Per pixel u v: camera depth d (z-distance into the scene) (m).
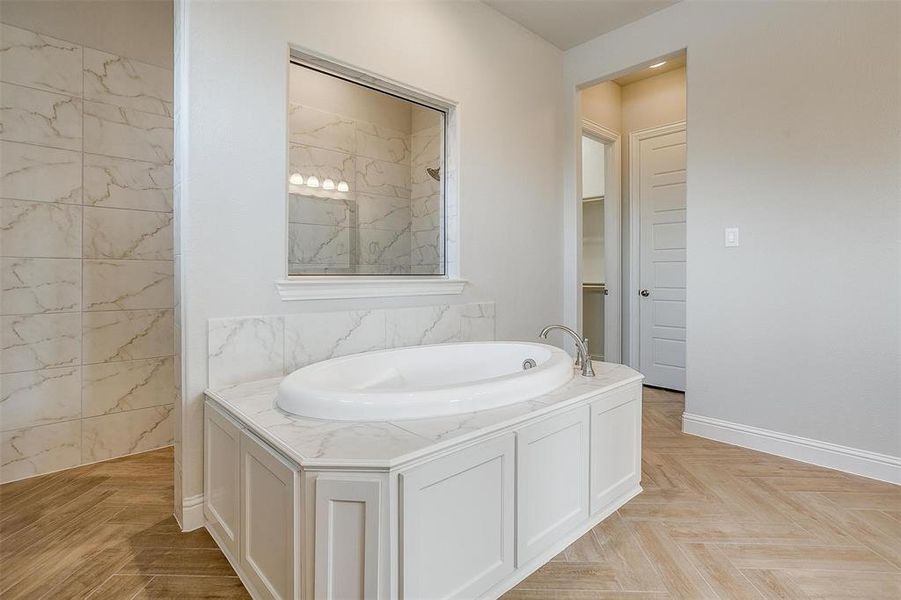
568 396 1.74
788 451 2.55
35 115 2.32
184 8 1.83
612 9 3.08
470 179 2.96
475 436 1.34
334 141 2.41
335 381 1.95
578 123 3.66
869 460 2.29
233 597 1.44
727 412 2.79
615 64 3.35
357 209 2.51
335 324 2.29
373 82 2.52
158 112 2.72
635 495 2.11
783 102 2.55
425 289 2.68
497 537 1.43
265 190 2.06
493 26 3.08
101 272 2.55
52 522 1.90
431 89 2.72
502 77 3.15
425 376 2.37
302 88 2.28
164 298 2.78
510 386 1.64
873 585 1.48
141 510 2.01
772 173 2.59
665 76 4.13
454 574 1.29
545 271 3.53
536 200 3.44
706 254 2.87
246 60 2.00
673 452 2.64
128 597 1.44
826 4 2.40
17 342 2.30
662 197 4.16
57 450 2.42
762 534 1.79
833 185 2.39
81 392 2.50
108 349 2.58
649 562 1.61
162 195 2.75
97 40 2.49
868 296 2.29
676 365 4.09
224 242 1.94
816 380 2.46
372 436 1.30
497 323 3.14
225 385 1.93
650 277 4.25
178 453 1.91
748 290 2.69
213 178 1.91
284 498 1.25
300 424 1.42
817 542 1.73
